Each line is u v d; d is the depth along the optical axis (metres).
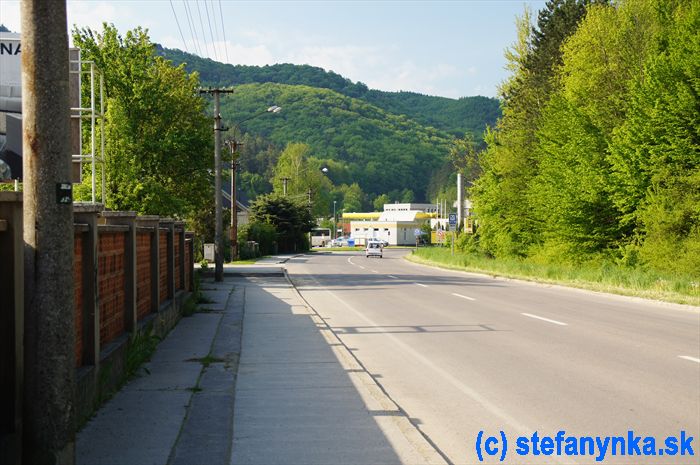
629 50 38.97
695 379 9.81
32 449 4.89
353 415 7.71
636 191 32.75
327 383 9.48
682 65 30.19
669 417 7.73
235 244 54.00
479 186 50.91
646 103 31.80
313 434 6.94
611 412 7.96
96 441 6.51
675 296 22.81
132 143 33.53
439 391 9.16
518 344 13.25
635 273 29.08
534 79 55.25
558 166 39.03
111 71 34.81
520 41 60.72
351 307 21.08
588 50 41.09
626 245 34.09
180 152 35.59
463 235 62.25
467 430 7.27
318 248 129.25
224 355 11.65
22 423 5.04
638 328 15.67
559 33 55.56
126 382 9.32
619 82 38.66
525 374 10.26
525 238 48.16
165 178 36.75
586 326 16.06
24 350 5.00
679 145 30.11
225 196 90.56
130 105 35.25
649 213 30.59
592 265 35.78
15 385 5.26
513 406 8.29
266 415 7.70
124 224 10.40
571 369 10.62
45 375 4.88
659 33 35.47
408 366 10.99
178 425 7.09
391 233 151.12
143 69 35.72
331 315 18.81
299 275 40.22
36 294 4.89
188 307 17.97
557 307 20.84
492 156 50.38
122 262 10.18
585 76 41.09
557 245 39.12
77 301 7.38
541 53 56.72
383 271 45.44
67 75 4.99
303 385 9.33
